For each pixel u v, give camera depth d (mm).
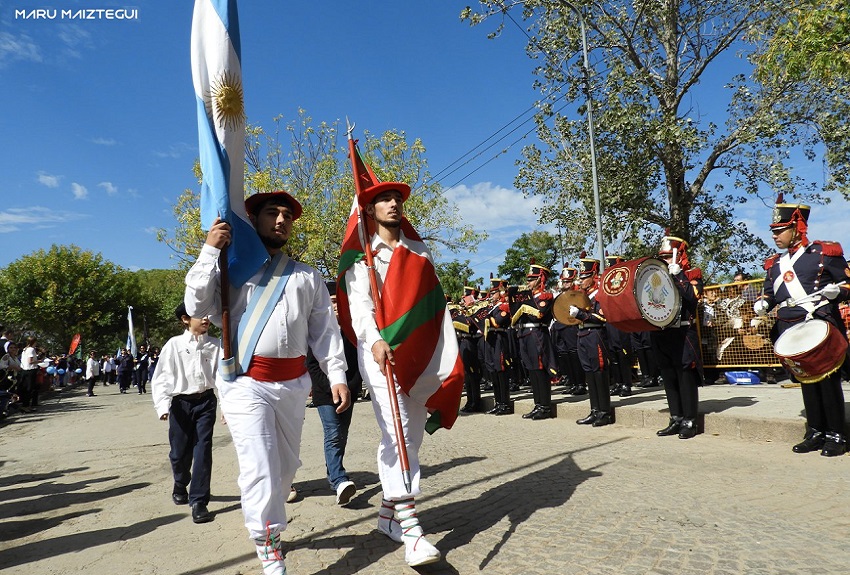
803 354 5551
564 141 19172
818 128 17141
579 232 19422
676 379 7176
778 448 6117
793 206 6117
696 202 19375
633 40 19656
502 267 40094
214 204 3426
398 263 3963
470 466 6156
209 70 3576
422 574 3469
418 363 3883
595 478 5285
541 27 19484
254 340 3410
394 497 3723
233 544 4285
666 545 3617
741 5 18078
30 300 48938
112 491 6254
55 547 4477
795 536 3670
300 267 3697
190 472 5777
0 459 9008
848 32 9430
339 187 23531
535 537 3910
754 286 10727
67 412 17234
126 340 61594
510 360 10734
